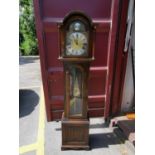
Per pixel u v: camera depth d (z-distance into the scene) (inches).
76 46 100.4
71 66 105.6
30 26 460.1
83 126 117.8
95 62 132.3
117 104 153.3
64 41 99.4
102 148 126.7
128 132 133.3
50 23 117.9
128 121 146.7
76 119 117.5
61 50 101.7
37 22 116.0
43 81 130.7
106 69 134.9
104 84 139.9
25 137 136.5
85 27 96.8
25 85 239.8
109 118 152.3
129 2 122.0
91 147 127.4
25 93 210.5
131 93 155.6
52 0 114.7
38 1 112.0
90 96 141.7
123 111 160.7
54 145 129.0
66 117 117.8
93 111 147.2
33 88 227.5
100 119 159.8
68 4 116.5
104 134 140.9
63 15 118.1
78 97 112.8
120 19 124.5
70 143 123.1
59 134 139.9
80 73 107.7
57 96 136.5
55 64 128.5
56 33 121.0
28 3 443.8
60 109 140.7
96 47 128.3
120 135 138.7
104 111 148.4
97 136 138.6
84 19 95.0
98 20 121.2
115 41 127.8
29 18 453.7
